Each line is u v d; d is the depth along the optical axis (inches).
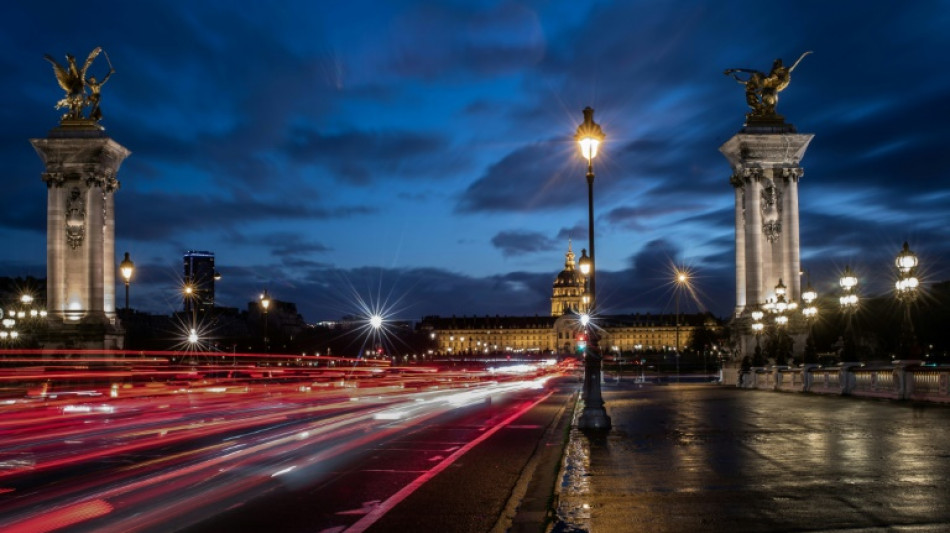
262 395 2004.2
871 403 1406.3
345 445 859.4
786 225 2815.0
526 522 455.8
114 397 1889.8
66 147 2844.5
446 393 2294.5
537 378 4468.5
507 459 747.4
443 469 680.4
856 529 403.2
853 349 1765.5
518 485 594.9
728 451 734.5
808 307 2081.7
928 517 427.5
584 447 785.6
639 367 6028.5
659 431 948.0
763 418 1116.5
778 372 2201.0
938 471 584.4
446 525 456.4
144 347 7396.7
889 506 458.9
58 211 2856.8
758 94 2913.4
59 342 2770.7
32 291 5772.6
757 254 2810.0
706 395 1948.8
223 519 471.8
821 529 406.3
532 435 983.6
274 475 641.0
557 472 633.6
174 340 7751.0
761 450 735.1
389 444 874.1
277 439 908.6
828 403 1449.3
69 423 1124.5
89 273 2847.0
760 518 436.8
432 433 1006.4
